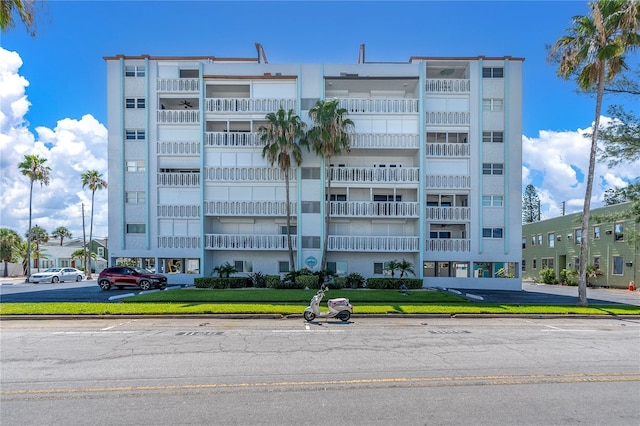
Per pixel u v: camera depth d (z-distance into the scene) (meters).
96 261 69.00
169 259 30.56
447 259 29.09
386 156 30.67
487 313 15.16
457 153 29.36
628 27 17.16
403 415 5.31
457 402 5.80
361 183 28.89
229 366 7.73
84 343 9.97
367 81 29.44
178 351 9.07
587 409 5.56
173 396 6.03
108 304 16.17
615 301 22.56
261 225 30.34
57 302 17.39
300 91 29.16
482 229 29.28
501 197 29.48
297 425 4.99
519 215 29.22
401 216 28.64
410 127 29.06
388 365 7.82
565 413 5.41
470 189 29.31
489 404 5.73
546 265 46.84
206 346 9.62
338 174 28.91
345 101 29.05
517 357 8.55
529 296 24.42
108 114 30.17
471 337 10.92
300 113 29.05
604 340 10.65
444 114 29.38
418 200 28.84
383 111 29.05
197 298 18.66
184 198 29.94
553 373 7.32
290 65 29.48
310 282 25.28
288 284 25.30
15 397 5.99
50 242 76.69
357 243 28.62
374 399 5.91
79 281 41.59
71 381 6.77
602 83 18.53
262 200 29.31
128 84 30.39
